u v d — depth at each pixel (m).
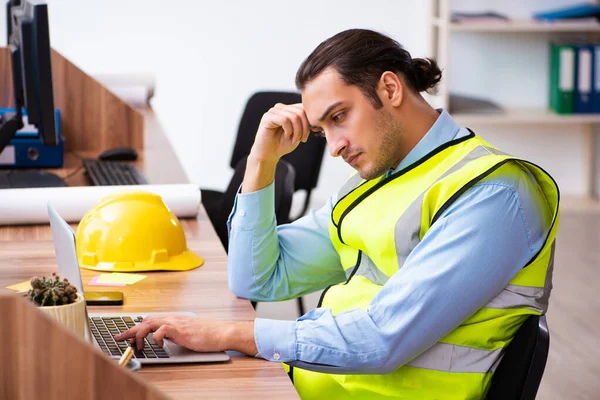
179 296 2.06
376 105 1.79
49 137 2.89
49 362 1.09
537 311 1.74
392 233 1.82
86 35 6.16
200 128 6.41
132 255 2.25
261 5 6.28
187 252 2.35
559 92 6.17
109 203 2.29
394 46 1.82
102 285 2.12
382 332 1.68
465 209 1.70
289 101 4.26
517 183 1.71
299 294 2.19
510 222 1.69
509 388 1.72
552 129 6.64
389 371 1.71
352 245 1.99
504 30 6.14
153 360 1.65
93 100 3.79
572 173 6.72
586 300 4.53
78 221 2.65
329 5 6.33
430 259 1.69
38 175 3.21
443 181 1.77
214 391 1.52
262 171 2.09
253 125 4.33
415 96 1.86
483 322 1.73
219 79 6.35
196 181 6.48
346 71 1.77
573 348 3.90
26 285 2.06
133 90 4.87
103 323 1.83
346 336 1.69
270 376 1.60
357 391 1.84
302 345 1.68
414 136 1.85
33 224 2.65
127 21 6.18
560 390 3.48
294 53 6.38
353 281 2.00
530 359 1.68
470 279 1.67
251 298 2.10
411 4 6.41
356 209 1.95
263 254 2.09
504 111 6.23
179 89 6.33
